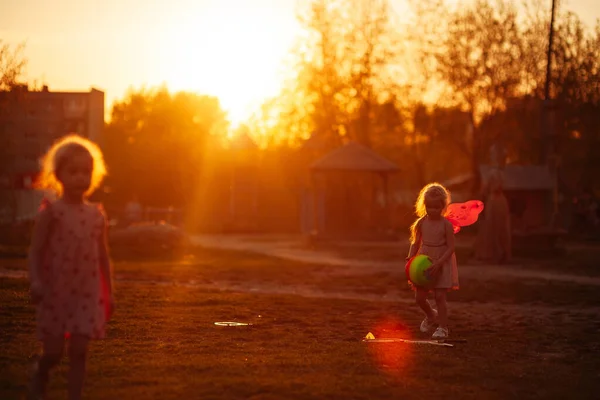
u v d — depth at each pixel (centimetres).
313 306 1206
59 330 501
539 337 923
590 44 4747
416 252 931
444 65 4625
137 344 785
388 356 733
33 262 502
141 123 7250
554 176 4206
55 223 511
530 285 1684
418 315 1120
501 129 4803
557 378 655
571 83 4650
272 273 2003
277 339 849
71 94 3916
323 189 4266
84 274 510
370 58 5075
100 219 527
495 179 2512
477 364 709
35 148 3478
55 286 504
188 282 1711
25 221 3500
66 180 516
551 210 4503
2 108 2430
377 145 5581
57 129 3631
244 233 5666
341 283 1736
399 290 1590
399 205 5684
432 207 905
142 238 3294
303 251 3325
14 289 1268
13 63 2409
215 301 1219
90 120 4078
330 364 681
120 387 571
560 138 4669
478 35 4584
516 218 2931
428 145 5219
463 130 5009
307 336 880
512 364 721
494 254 2492
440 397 565
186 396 543
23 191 3553
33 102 3253
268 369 652
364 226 4562
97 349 747
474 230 4884
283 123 5350
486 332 966
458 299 1405
